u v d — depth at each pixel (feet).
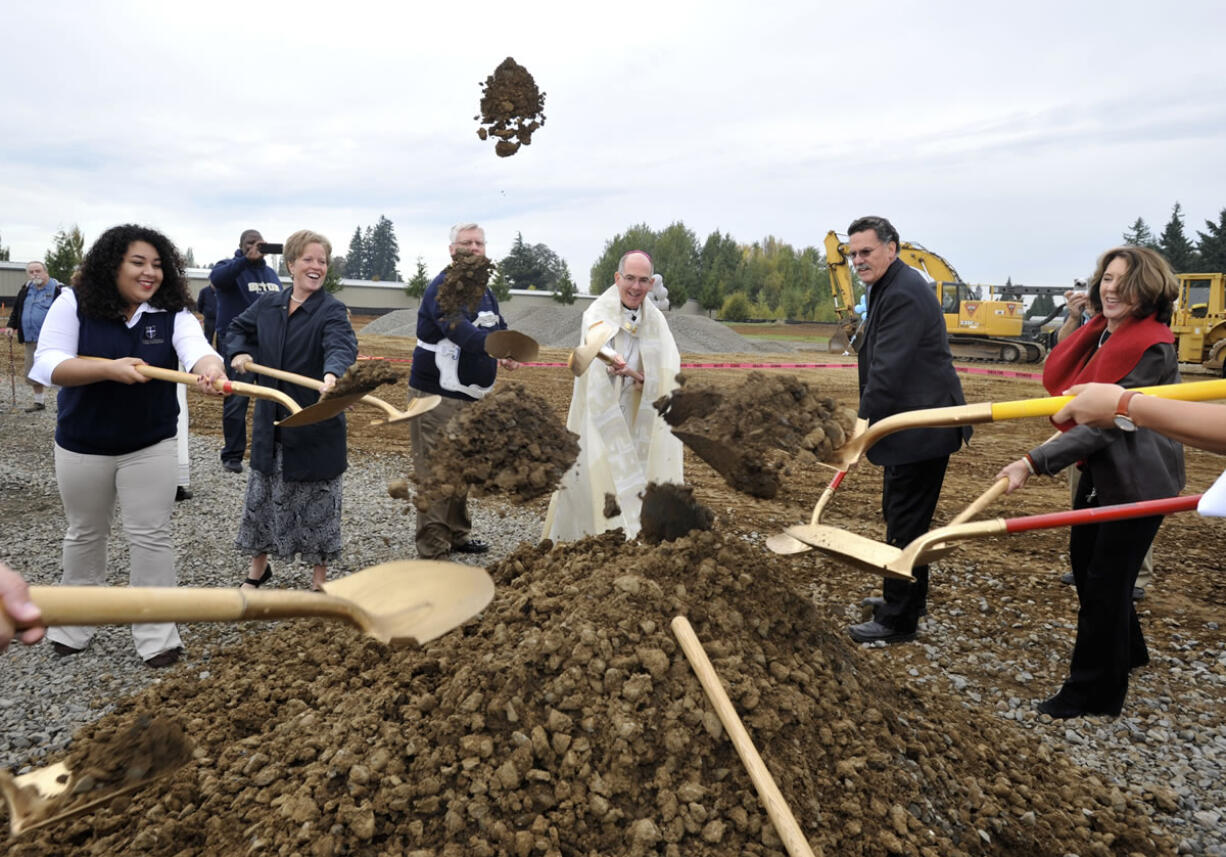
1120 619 12.24
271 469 15.71
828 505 26.50
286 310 15.93
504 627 9.84
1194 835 9.87
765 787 7.81
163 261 13.34
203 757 9.43
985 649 15.19
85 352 13.12
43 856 8.32
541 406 10.06
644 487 16.40
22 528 21.44
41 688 12.75
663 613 9.46
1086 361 14.67
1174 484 11.96
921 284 14.29
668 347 16.94
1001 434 43.91
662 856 7.60
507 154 14.74
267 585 17.19
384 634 5.91
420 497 9.30
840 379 67.56
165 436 13.62
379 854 7.54
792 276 243.81
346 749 8.41
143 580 13.75
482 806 7.75
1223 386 7.94
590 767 8.10
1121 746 11.95
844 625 16.12
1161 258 12.50
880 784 8.70
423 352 17.98
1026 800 9.62
